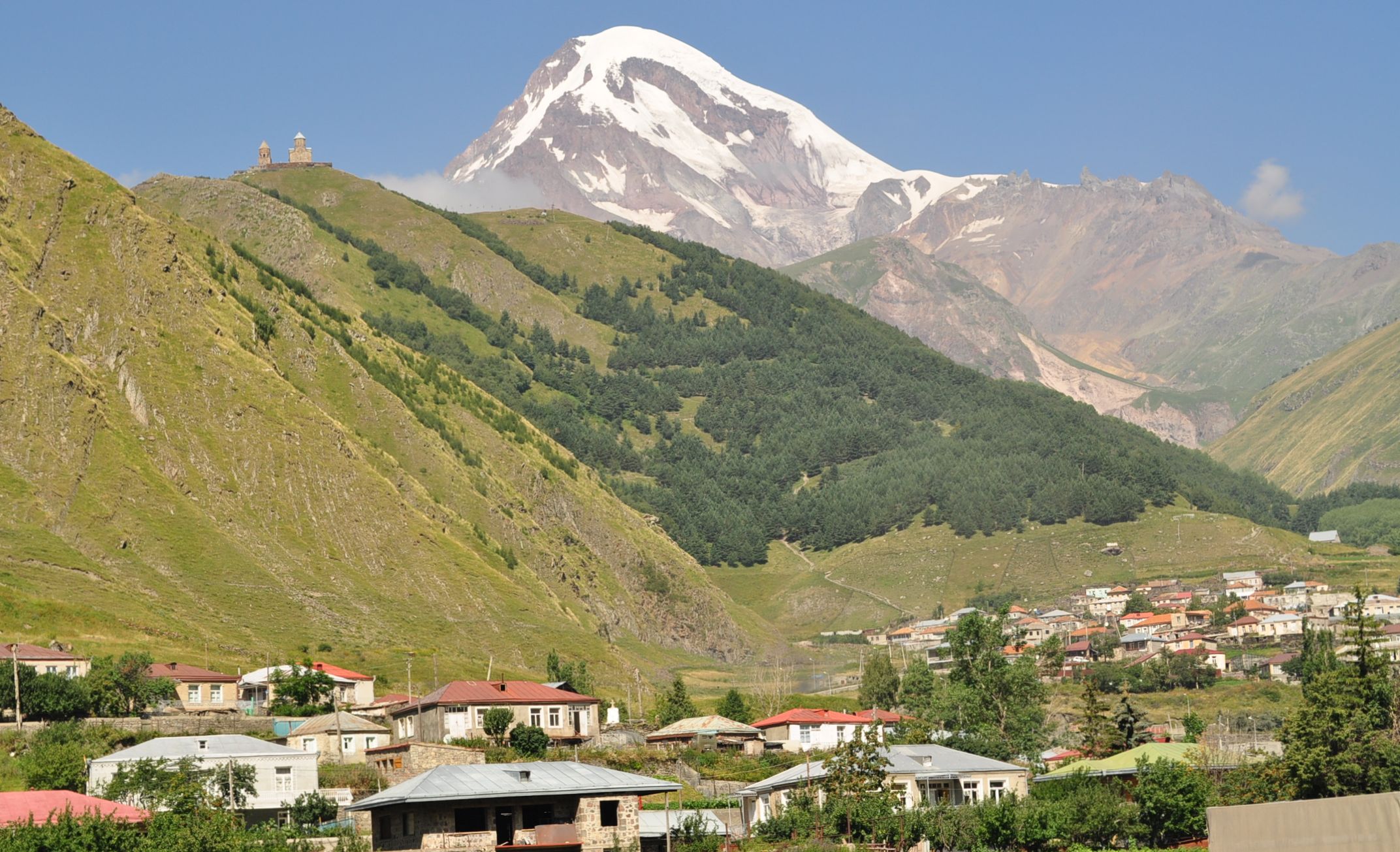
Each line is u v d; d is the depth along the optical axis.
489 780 88.94
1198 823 101.56
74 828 81.75
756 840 105.56
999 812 101.31
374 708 167.38
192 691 161.75
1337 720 108.00
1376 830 61.53
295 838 93.62
